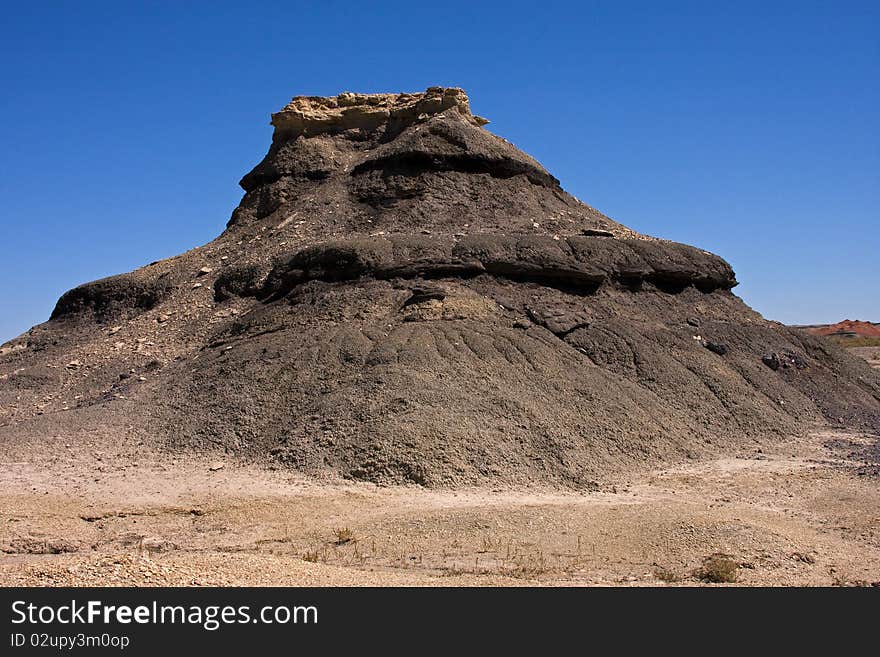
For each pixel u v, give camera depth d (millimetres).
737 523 18922
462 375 30031
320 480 25016
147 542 19406
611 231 45531
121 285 45094
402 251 37812
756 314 44688
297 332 34062
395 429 26281
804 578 16172
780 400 36656
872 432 35562
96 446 28844
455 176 47281
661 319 39281
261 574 14445
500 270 38031
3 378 38156
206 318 39906
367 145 53281
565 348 34125
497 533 18875
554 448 26719
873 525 20953
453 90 53000
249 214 50656
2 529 20234
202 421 29438
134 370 36812
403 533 19062
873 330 129875
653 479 26375
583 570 16562
